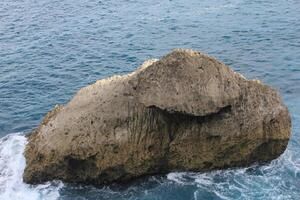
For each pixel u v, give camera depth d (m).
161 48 40.31
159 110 23.73
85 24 46.50
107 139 23.72
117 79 25.59
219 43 40.78
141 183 23.97
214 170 24.52
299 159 24.97
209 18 46.50
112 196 23.28
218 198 22.66
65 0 54.78
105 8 51.16
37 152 24.36
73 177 24.09
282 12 46.78
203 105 23.36
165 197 22.98
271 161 24.92
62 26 46.19
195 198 22.77
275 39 40.78
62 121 24.73
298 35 41.28
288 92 32.50
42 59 39.12
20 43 42.44
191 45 40.66
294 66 35.94
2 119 30.73
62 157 23.75
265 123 24.30
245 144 24.25
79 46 41.31
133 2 52.66
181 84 23.52
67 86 34.81
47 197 23.31
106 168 23.64
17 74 36.69
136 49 40.28
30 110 31.81
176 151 24.16
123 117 24.00
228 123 23.94
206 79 23.70
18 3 54.09
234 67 36.41
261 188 23.11
